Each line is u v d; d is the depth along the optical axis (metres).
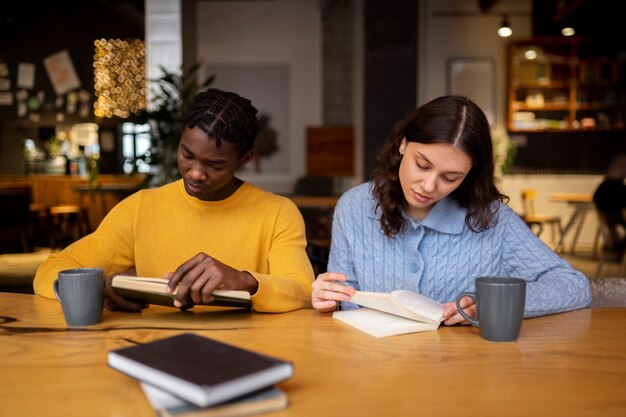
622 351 1.05
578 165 8.17
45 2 8.61
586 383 0.90
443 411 0.79
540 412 0.79
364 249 1.58
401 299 1.24
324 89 8.92
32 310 1.35
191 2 8.44
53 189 8.23
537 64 8.02
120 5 8.69
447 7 8.07
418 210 1.53
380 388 0.87
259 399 0.77
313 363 0.98
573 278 1.40
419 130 1.29
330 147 8.00
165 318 1.29
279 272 1.52
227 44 8.86
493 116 8.16
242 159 1.50
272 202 1.65
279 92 8.92
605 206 5.79
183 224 1.61
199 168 1.42
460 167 1.28
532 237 1.53
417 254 1.53
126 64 8.87
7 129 8.89
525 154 8.19
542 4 8.05
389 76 6.76
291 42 8.88
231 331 1.18
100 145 8.88
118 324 1.23
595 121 8.08
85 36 8.75
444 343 1.10
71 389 0.87
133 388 0.87
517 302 1.09
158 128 4.69
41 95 8.69
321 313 1.35
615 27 7.95
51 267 1.50
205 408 0.73
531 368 0.96
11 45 8.62
